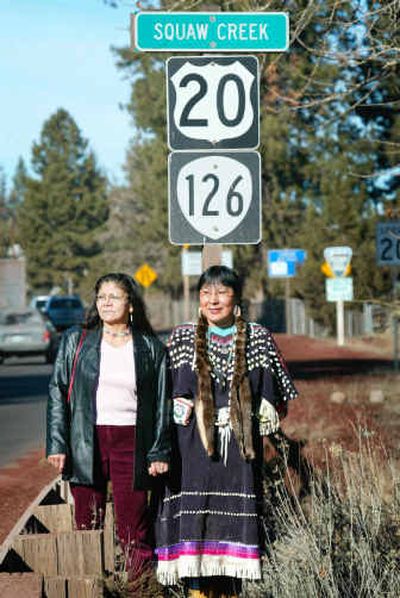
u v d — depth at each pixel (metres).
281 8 12.02
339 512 7.62
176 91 9.24
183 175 9.23
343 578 6.90
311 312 48.56
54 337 41.31
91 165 131.75
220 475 6.88
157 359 7.30
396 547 7.38
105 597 7.12
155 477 7.21
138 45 9.17
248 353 7.03
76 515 7.63
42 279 128.88
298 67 14.29
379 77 12.26
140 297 7.48
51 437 7.35
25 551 7.46
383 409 16.62
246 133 9.26
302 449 12.27
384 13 11.48
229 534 6.87
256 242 9.26
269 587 7.04
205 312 7.02
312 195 44.34
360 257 40.44
